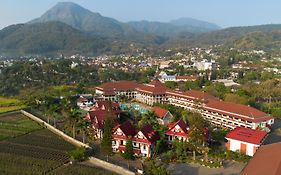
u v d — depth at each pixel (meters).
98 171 105.31
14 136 143.25
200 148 116.88
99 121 141.12
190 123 134.00
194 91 190.00
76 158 114.81
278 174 68.25
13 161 113.44
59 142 136.25
